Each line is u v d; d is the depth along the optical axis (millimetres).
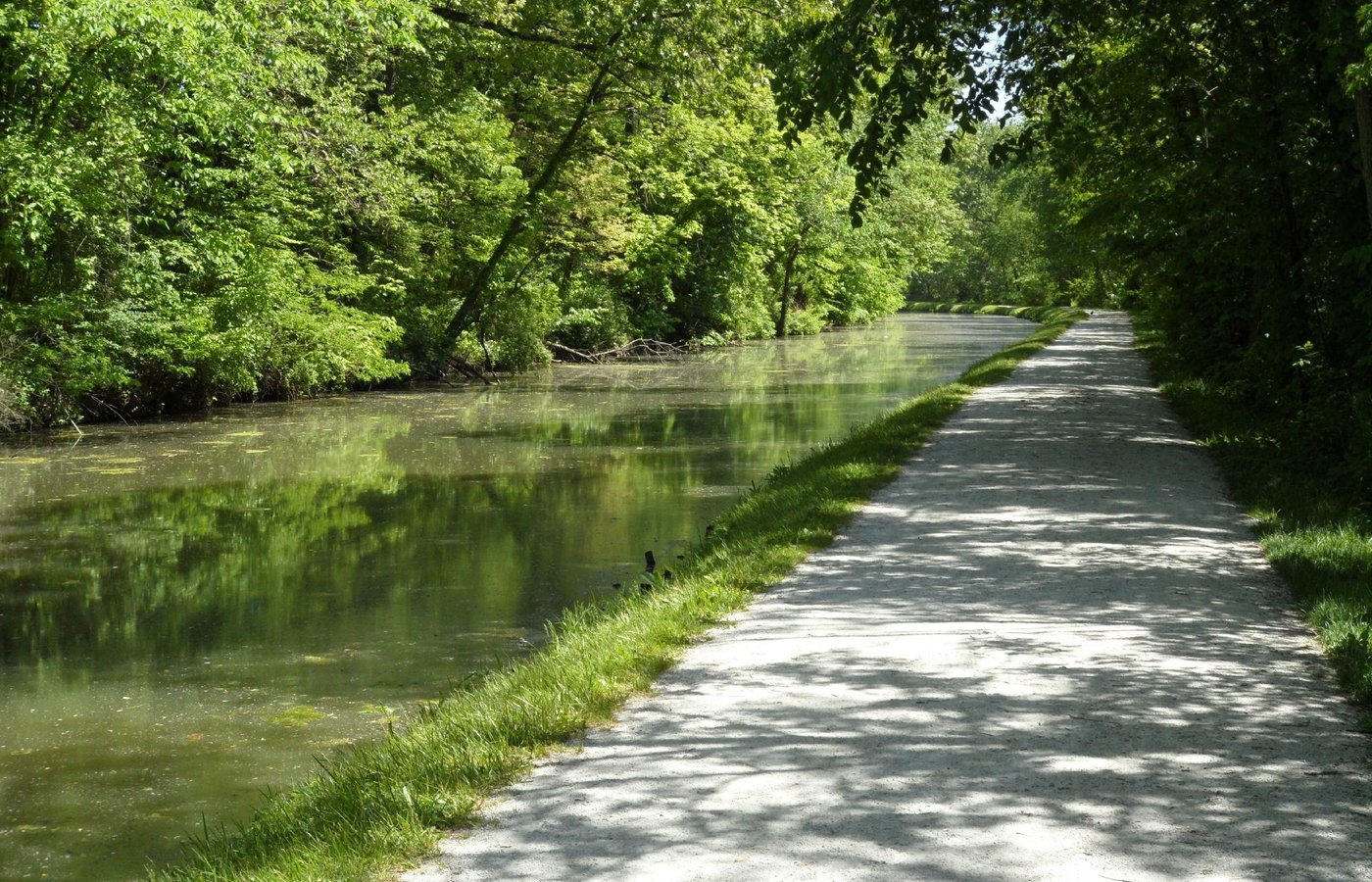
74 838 5254
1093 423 17453
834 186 58531
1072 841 3906
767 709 5371
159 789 5855
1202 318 23219
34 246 20250
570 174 35656
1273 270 16547
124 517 13422
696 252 49438
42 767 6148
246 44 20484
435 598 9836
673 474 16328
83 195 19797
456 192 32438
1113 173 20766
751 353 46469
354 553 11570
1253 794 4312
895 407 25438
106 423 22516
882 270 73375
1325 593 7066
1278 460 12688
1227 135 15156
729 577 8078
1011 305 102062
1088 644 6371
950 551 8883
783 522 9961
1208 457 13984
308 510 13844
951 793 4340
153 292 22797
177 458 18031
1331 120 13898
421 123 29703
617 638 6598
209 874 4055
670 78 28422
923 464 13469
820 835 3971
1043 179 61750
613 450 18844
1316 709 5297
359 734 6633
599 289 42969
